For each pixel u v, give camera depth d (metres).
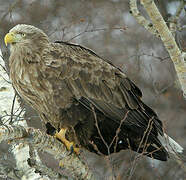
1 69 13.06
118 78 12.46
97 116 12.13
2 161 11.57
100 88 12.18
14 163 11.71
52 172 10.70
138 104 12.40
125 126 12.30
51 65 11.94
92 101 12.05
